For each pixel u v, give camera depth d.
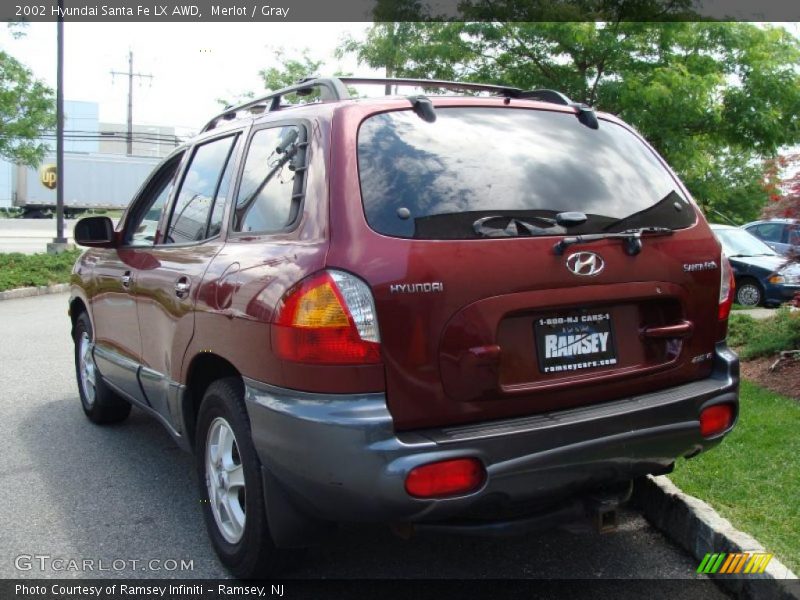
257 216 3.48
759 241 14.15
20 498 4.50
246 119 4.02
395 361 2.79
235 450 3.51
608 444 3.00
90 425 6.00
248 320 3.11
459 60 12.62
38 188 45.47
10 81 16.62
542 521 3.06
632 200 3.41
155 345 4.27
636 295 3.22
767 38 12.54
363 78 3.71
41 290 15.21
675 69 11.79
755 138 12.66
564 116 3.58
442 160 3.12
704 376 3.48
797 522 3.63
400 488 2.69
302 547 3.25
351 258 2.82
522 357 3.00
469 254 2.91
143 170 45.66
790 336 6.71
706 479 4.13
